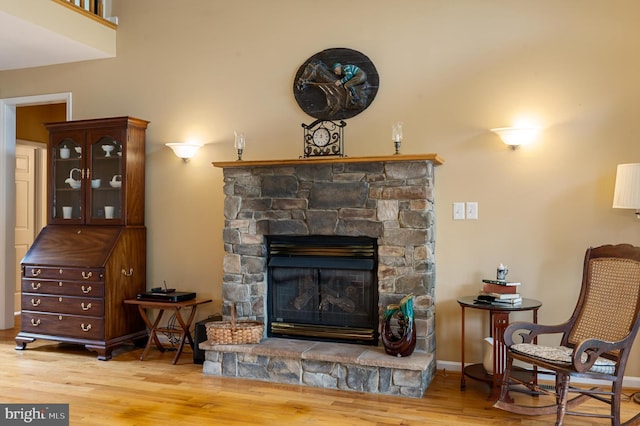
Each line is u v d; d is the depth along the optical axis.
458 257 4.29
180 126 5.13
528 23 4.13
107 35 5.26
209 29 5.04
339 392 3.80
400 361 3.73
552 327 3.49
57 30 4.70
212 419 3.30
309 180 4.28
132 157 5.02
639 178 3.59
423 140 4.38
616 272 3.40
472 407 3.53
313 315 4.38
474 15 4.26
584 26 4.00
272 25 4.84
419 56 4.40
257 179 4.42
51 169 5.18
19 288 6.69
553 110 4.07
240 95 4.93
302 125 4.49
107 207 5.03
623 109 3.92
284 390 3.84
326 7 4.67
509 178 4.17
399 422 3.27
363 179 4.14
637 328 3.05
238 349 4.11
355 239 4.24
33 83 5.65
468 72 4.27
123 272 4.87
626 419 3.33
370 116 4.52
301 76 4.70
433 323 4.18
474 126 4.26
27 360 4.59
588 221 3.99
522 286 4.14
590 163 3.99
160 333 5.16
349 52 4.57
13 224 5.79
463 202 4.28
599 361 3.07
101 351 4.61
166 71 5.18
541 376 4.09
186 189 5.11
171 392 3.79
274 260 4.45
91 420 3.28
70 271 4.77
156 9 5.23
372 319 4.20
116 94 5.35
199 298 5.05
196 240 5.08
